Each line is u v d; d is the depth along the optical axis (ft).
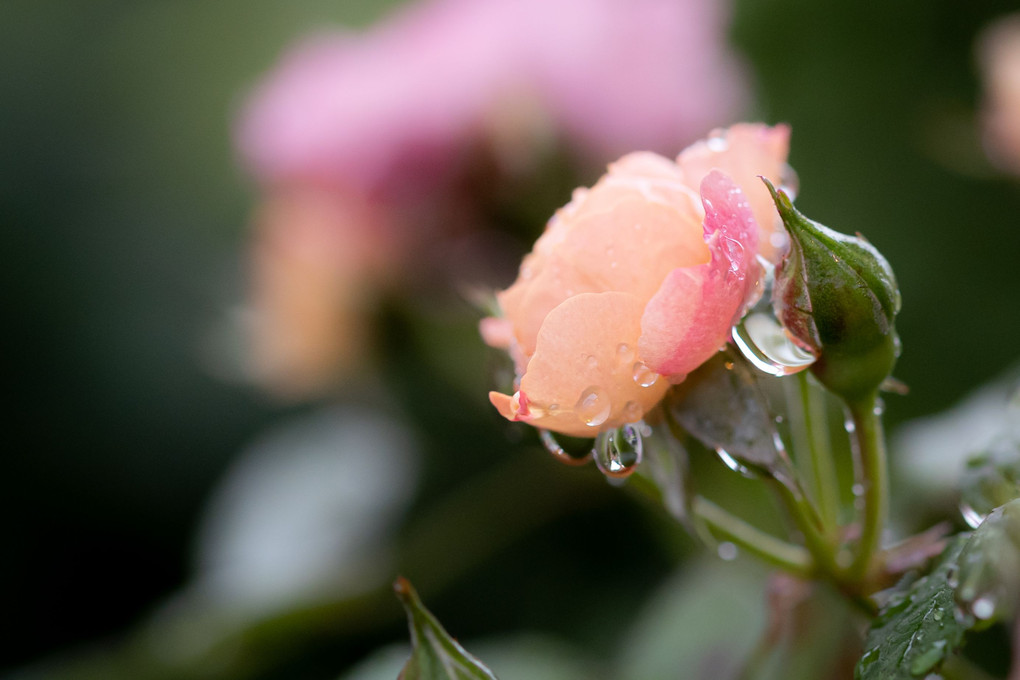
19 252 4.29
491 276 2.09
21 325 4.21
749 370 0.99
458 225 2.07
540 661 1.72
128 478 4.15
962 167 1.84
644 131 2.02
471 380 2.26
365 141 2.04
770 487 1.06
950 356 2.26
